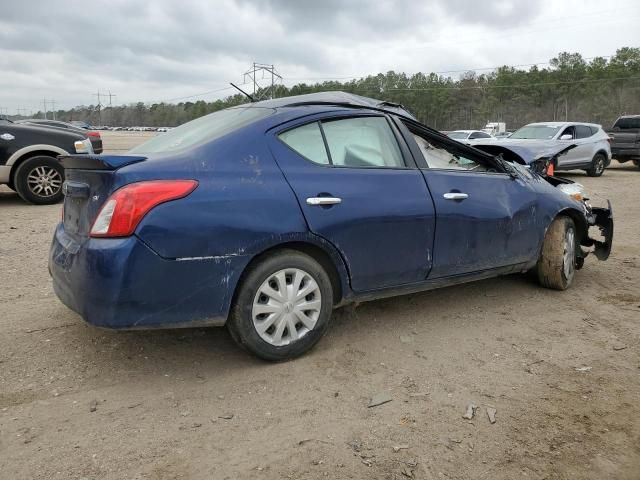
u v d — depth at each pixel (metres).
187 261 2.85
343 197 3.35
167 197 2.81
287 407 2.86
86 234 2.90
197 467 2.36
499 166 4.43
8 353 3.42
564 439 2.61
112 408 2.82
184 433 2.62
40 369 3.22
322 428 2.68
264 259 3.13
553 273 4.74
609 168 20.36
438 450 2.51
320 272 3.32
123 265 2.71
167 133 3.90
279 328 3.23
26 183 9.03
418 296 4.66
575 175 16.73
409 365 3.37
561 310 4.38
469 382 3.17
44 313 4.12
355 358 3.44
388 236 3.54
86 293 2.79
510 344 3.71
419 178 3.77
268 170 3.17
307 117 3.45
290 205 3.14
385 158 3.72
